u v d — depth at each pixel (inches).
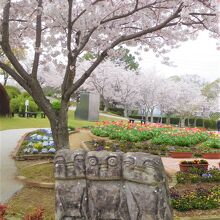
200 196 372.8
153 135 906.1
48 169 478.0
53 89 2038.6
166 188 191.2
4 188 418.3
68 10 436.8
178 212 335.9
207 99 2198.6
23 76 442.6
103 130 904.3
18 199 376.8
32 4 506.0
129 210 190.4
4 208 282.4
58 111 456.1
